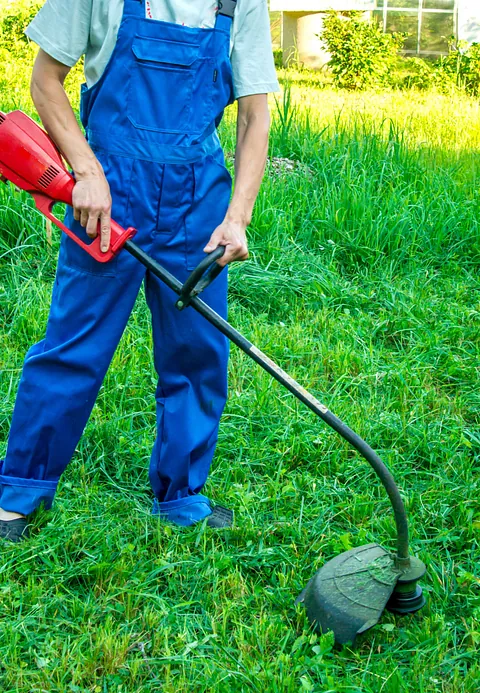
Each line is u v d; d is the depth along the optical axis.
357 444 2.29
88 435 3.30
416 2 16.89
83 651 2.26
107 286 2.54
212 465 3.25
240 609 2.45
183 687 2.13
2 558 2.59
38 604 2.39
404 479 3.23
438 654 2.30
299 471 3.25
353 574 2.42
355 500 3.02
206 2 2.37
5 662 2.19
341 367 4.09
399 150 7.14
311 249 5.56
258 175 2.52
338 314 4.81
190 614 2.42
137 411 3.57
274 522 2.90
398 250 5.61
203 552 2.67
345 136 7.60
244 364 4.02
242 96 2.52
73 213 2.45
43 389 2.63
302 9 16.28
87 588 2.54
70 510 2.86
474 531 2.88
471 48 14.70
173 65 2.36
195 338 2.68
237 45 2.46
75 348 2.61
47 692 2.10
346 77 13.65
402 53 17.12
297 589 2.55
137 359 3.87
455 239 5.89
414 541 2.82
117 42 2.33
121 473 3.15
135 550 2.70
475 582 2.59
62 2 2.28
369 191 6.09
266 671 2.16
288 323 4.67
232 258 2.39
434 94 13.29
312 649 2.26
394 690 2.15
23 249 4.99
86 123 2.53
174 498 2.88
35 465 2.73
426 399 3.85
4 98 8.07
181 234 2.54
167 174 2.44
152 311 2.67
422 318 4.75
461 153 8.23
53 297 2.66
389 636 2.39
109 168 2.43
